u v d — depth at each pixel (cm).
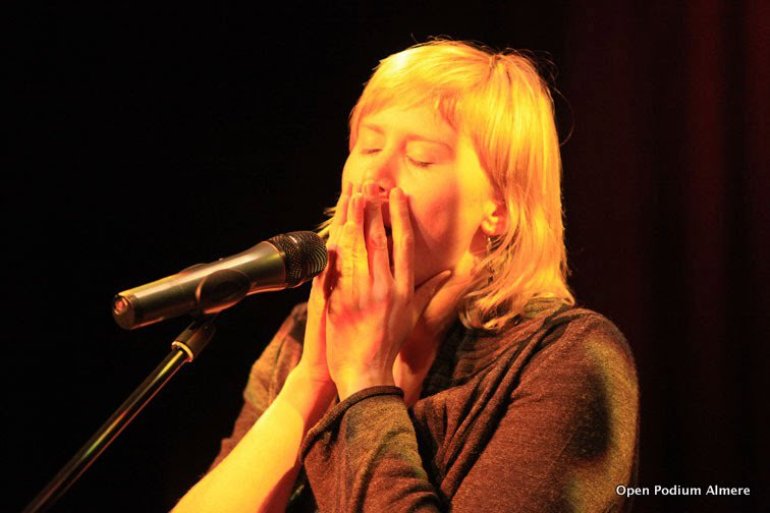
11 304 488
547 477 197
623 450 208
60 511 479
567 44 484
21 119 486
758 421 456
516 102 234
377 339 212
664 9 473
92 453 179
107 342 498
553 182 244
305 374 234
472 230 229
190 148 510
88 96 495
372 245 217
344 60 514
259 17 515
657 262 473
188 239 510
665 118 472
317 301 224
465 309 236
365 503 192
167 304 178
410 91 228
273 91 517
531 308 232
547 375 210
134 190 504
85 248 498
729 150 461
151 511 488
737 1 461
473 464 209
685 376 470
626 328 476
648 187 474
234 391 500
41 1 482
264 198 515
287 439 229
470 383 221
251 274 190
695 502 464
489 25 494
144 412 494
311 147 517
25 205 489
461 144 228
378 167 225
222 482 226
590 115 481
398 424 202
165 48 505
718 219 463
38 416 490
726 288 462
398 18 506
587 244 480
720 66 462
